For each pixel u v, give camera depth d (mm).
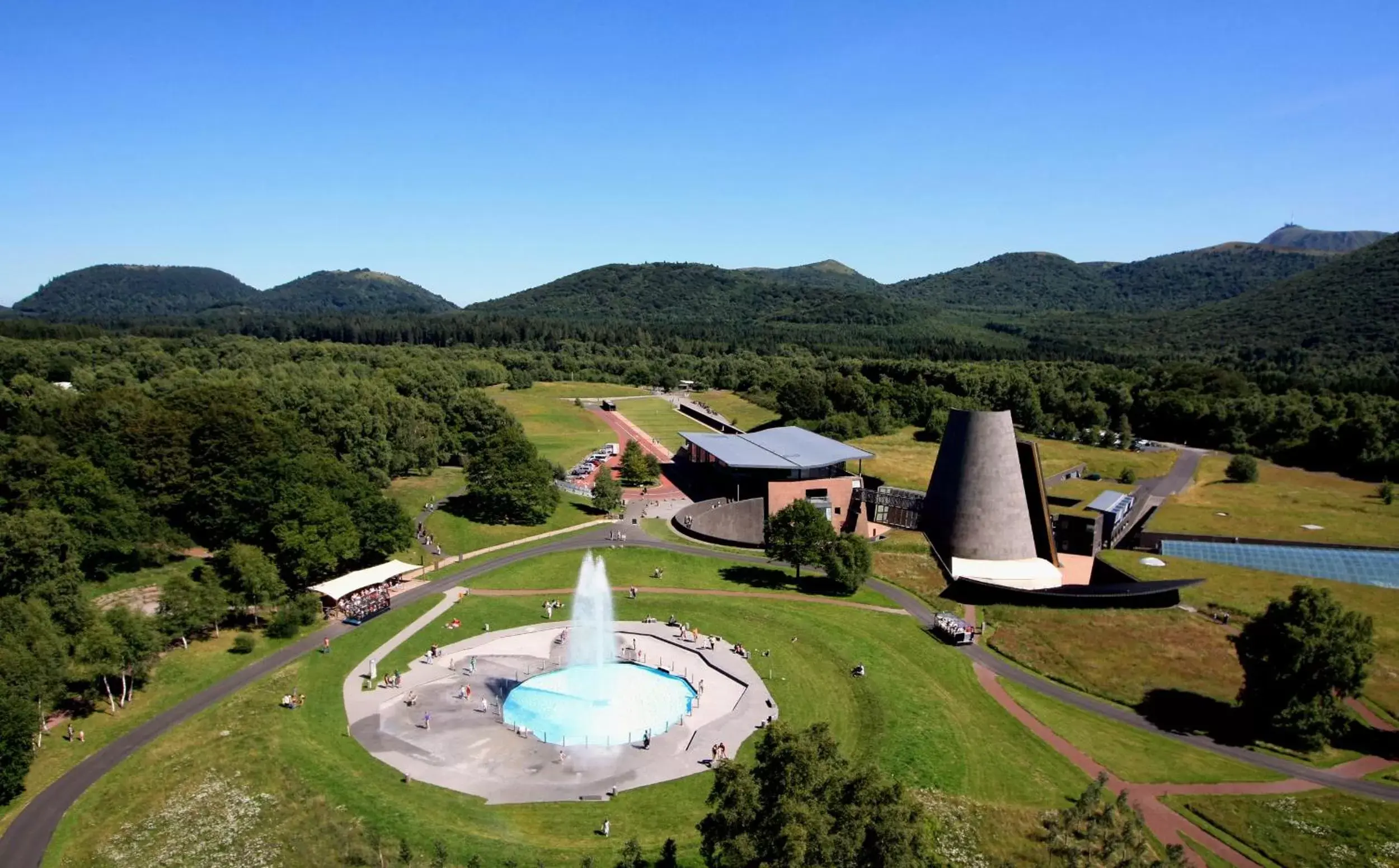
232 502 105125
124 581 95000
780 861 35656
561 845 53688
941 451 118875
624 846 53656
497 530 127125
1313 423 198750
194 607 82812
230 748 65000
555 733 70125
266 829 54812
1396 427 184875
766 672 82312
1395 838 56562
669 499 150000
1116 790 62844
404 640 88812
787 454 144125
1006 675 84500
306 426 137500
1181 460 193375
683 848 53438
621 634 91750
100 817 56531
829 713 74062
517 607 99250
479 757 65625
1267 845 55656
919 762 65125
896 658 86562
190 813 56594
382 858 50812
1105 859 51250
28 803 58156
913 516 125812
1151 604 99000
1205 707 76875
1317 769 66562
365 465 138875
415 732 69438
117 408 122000
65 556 84812
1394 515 143250
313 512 99438
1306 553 114062
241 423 110062
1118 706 78000
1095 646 88750
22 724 58688
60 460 99875
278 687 76625
